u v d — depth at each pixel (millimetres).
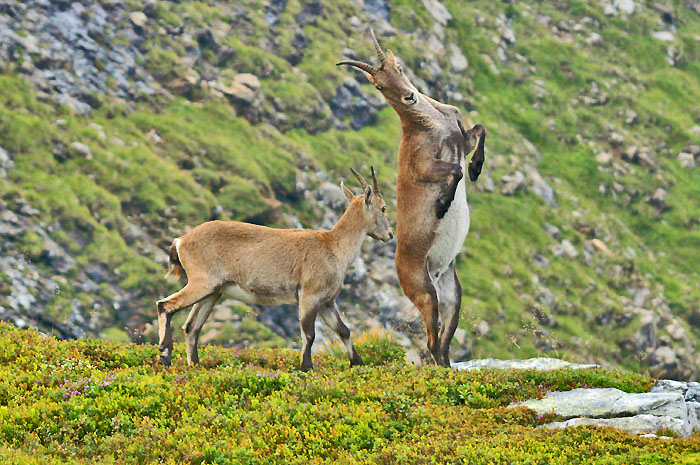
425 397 43500
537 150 187000
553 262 156125
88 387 41750
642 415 40719
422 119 52062
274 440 37375
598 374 46750
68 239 122375
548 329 139375
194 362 48812
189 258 48219
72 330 110938
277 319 121688
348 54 185000
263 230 49062
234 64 168625
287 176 147500
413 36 197625
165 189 135250
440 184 51625
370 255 137250
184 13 172875
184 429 37844
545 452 36250
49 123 138750
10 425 37156
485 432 38969
